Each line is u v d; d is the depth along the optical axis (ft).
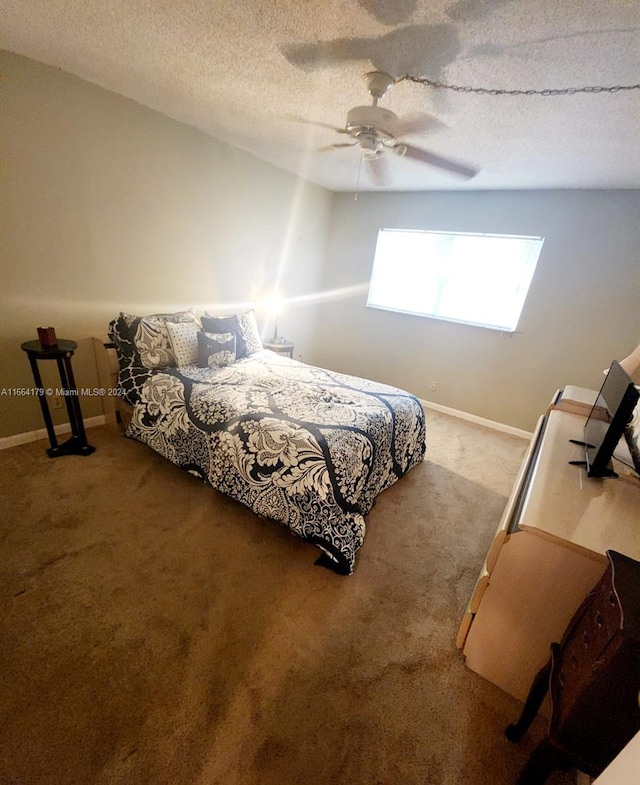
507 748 3.65
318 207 13.97
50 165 7.12
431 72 5.09
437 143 7.75
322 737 3.56
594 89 5.01
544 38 4.10
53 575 4.97
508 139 7.08
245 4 4.23
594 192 9.65
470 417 12.91
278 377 8.77
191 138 9.20
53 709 3.54
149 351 8.44
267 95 6.66
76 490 6.72
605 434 4.43
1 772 3.07
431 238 12.70
